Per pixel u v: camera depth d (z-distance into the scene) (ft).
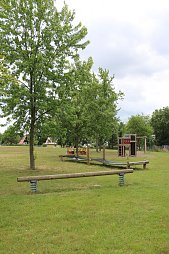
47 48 59.47
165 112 250.78
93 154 127.85
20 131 61.05
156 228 21.99
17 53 58.13
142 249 18.13
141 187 39.50
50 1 59.88
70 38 60.80
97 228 22.08
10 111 59.57
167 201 30.58
